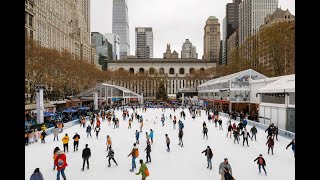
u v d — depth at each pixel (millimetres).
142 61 167500
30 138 24125
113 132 31312
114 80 135125
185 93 113750
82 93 73625
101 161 18000
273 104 35031
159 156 19453
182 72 168375
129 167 16562
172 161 18016
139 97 90875
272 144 19703
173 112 62344
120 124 39250
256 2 171500
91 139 26625
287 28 64062
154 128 34844
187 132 31203
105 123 40344
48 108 43844
